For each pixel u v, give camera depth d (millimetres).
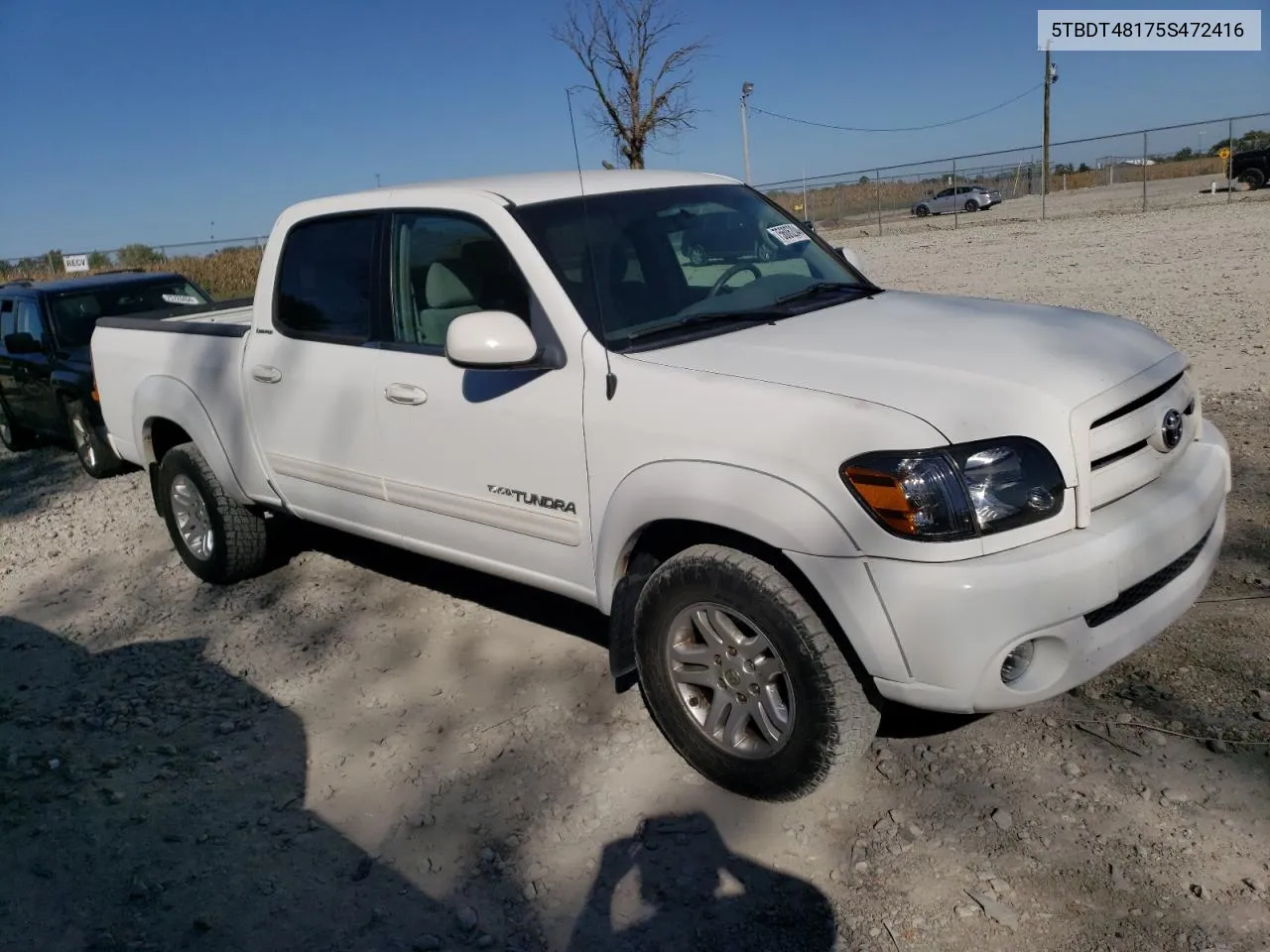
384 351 4238
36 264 31312
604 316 3623
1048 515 2881
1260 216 20766
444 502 4102
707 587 3215
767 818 3268
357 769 3809
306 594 5465
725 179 4805
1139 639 3055
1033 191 40406
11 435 10648
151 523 7152
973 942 2697
